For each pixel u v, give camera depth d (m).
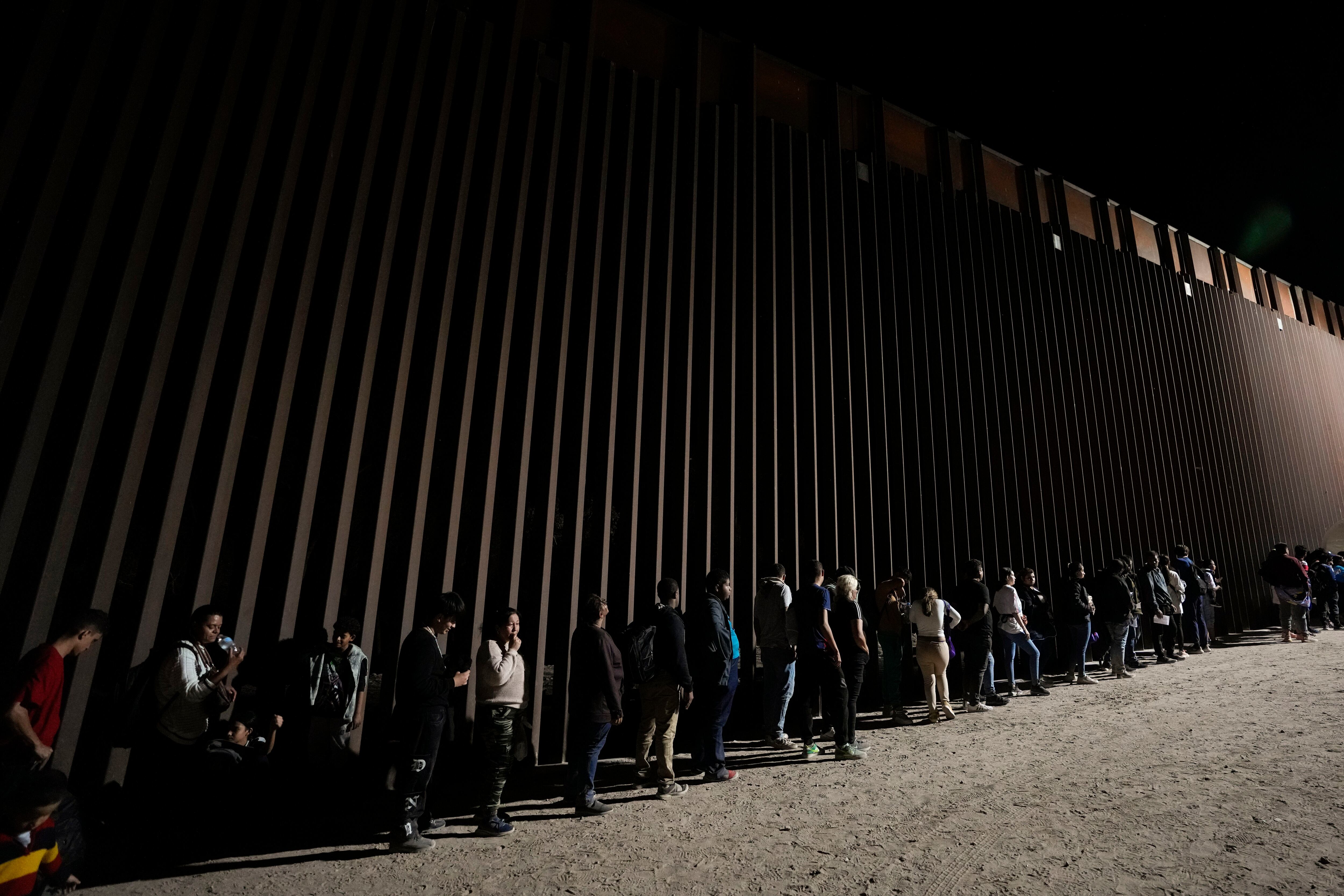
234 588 4.92
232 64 5.48
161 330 4.90
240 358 5.16
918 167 10.52
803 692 5.71
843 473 8.32
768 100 9.09
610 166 7.42
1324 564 12.95
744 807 4.49
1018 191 11.82
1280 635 12.34
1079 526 10.59
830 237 9.02
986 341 10.18
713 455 7.42
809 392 8.14
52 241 4.82
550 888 3.36
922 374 9.27
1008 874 3.31
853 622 5.83
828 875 3.38
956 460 9.31
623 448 6.80
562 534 6.32
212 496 4.91
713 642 5.23
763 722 6.85
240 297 5.35
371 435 5.72
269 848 3.96
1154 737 5.74
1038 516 10.12
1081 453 10.99
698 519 7.06
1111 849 3.56
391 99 6.28
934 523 8.87
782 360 8.14
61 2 4.95
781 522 7.74
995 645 8.68
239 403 5.09
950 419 9.48
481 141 6.64
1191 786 4.51
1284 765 4.84
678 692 4.95
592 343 6.72
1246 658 9.79
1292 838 3.62
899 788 4.74
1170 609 9.62
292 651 4.94
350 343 5.75
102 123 5.05
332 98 5.91
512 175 6.69
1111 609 8.80
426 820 4.16
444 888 3.39
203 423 5.17
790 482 7.78
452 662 4.30
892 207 9.82
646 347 7.31
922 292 9.51
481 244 6.30
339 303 5.58
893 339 9.11
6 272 4.52
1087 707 7.09
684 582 6.79
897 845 3.73
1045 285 11.36
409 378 6.00
